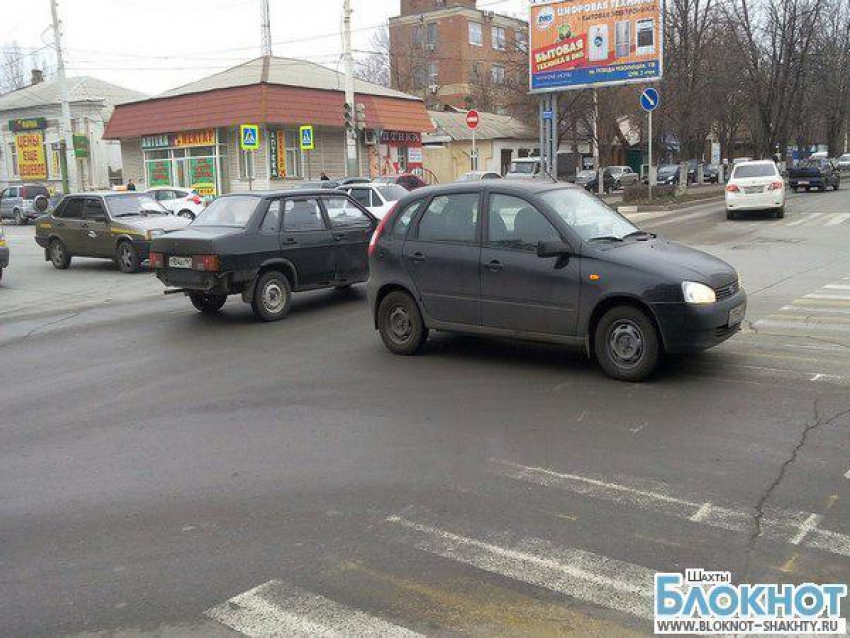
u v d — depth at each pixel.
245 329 10.34
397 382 7.34
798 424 5.78
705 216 24.39
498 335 7.66
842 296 10.88
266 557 4.08
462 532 4.29
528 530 4.29
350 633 3.39
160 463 5.50
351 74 26.08
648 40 26.75
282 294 10.93
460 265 7.76
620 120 52.88
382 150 37.38
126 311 12.19
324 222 11.49
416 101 38.31
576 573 3.82
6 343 9.99
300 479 5.11
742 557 3.92
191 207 28.03
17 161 48.19
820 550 3.97
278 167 32.94
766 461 5.12
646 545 4.07
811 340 8.33
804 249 16.25
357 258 11.85
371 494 4.84
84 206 17.59
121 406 6.95
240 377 7.79
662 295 6.67
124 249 16.73
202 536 4.35
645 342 6.84
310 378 7.62
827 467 4.99
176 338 9.90
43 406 7.05
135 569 4.01
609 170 45.50
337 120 33.50
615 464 5.16
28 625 3.53
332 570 3.93
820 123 68.19
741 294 7.21
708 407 6.23
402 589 3.73
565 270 7.12
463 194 7.90
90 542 4.33
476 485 4.91
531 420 6.10
